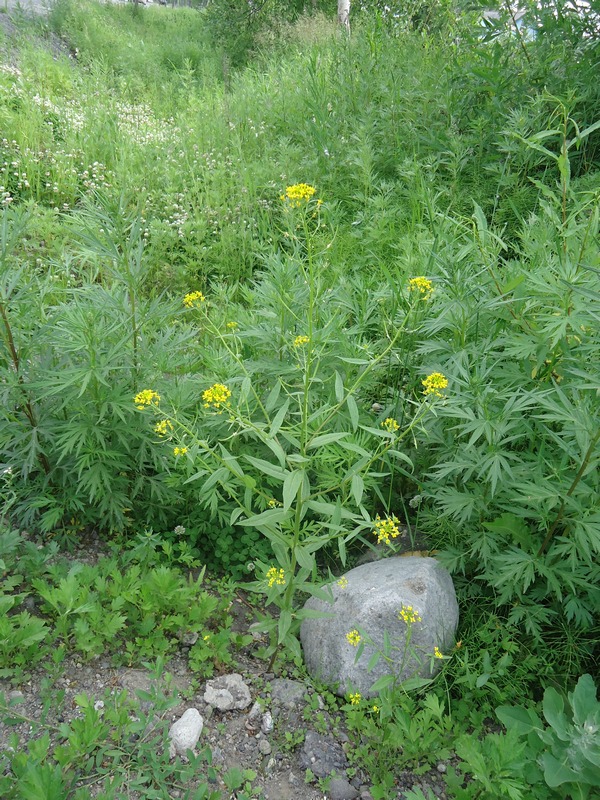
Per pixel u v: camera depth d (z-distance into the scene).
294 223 3.26
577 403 2.46
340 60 8.18
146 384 3.02
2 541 2.56
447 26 8.62
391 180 5.75
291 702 2.46
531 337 2.74
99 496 2.88
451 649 2.62
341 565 3.23
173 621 2.58
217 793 2.05
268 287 3.42
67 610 2.39
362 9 11.64
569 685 2.54
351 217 5.63
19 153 6.04
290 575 2.35
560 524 2.60
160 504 3.17
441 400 2.52
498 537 2.72
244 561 3.14
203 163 6.63
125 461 3.04
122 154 6.25
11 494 2.98
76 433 2.78
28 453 2.95
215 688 2.45
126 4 16.62
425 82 6.65
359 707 2.38
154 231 5.20
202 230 5.34
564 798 2.08
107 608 2.58
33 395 2.87
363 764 2.29
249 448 3.16
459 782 2.21
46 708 2.16
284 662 2.66
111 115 7.64
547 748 2.19
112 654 2.51
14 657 2.32
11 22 11.55
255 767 2.25
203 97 9.80
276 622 2.42
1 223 2.98
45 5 13.14
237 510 2.20
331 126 6.67
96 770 2.06
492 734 2.24
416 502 3.12
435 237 3.74
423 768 2.26
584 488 2.45
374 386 3.52
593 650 2.64
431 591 2.60
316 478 3.27
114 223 3.09
